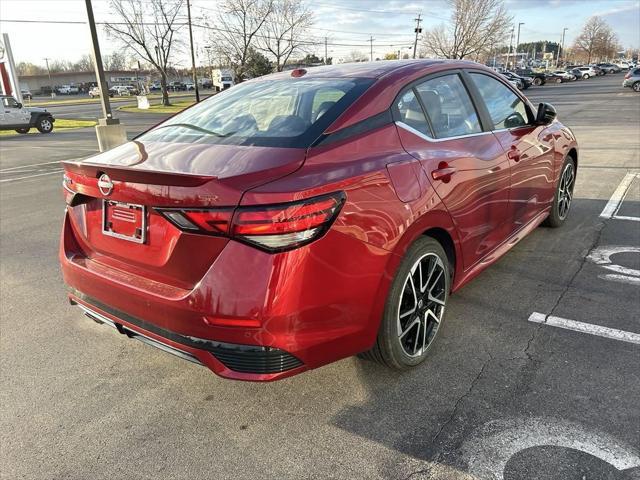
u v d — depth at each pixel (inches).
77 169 99.6
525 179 153.7
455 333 126.9
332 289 84.9
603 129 536.7
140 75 4375.0
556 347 118.6
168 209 85.2
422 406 100.2
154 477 85.7
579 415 95.1
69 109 1754.4
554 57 6284.5
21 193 345.4
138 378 115.3
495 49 2598.4
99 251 104.4
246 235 78.6
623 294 144.5
